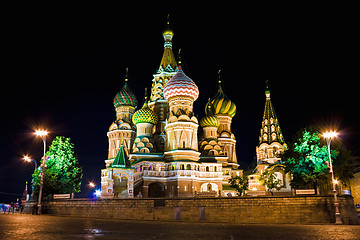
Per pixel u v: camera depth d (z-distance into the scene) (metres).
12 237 20.36
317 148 50.53
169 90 86.38
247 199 45.22
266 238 22.83
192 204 46.69
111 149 95.12
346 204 43.56
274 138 101.69
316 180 49.81
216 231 27.94
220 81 107.62
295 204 43.91
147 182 77.44
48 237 20.75
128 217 48.09
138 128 90.19
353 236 24.59
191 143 82.81
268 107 106.69
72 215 51.50
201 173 82.25
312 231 29.02
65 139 66.69
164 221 44.62
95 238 20.98
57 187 62.09
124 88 100.81
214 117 94.94
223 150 99.75
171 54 104.12
